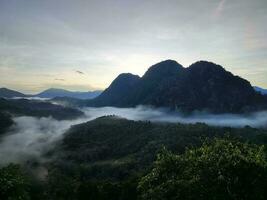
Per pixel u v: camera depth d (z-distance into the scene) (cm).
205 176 2331
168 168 2733
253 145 3048
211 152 2636
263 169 2370
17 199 2380
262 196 2239
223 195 2217
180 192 2325
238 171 2348
